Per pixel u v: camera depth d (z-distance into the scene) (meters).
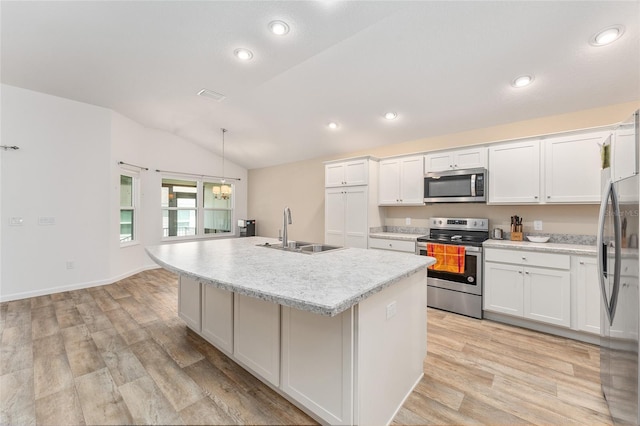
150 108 4.17
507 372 2.03
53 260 3.72
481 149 3.23
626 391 1.38
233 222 6.67
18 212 3.47
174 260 1.95
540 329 2.72
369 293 1.27
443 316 3.11
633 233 1.31
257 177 6.67
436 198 3.54
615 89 2.57
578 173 2.66
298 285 1.33
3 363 2.07
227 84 3.36
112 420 1.53
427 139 4.00
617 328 1.49
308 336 1.50
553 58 2.36
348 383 1.32
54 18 2.29
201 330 2.40
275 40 2.50
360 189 4.07
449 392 1.82
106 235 4.17
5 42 2.61
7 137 3.39
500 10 2.04
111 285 4.12
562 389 1.83
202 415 1.58
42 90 3.55
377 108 3.50
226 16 2.23
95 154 4.05
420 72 2.78
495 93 2.89
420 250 3.44
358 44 2.55
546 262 2.62
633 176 1.32
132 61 2.90
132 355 2.21
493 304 2.93
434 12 2.12
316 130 4.36
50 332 2.59
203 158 6.05
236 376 1.95
